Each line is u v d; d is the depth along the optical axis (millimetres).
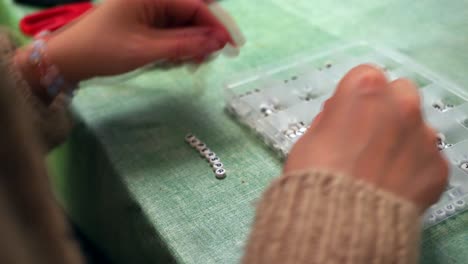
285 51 698
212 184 482
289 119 535
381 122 330
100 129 569
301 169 312
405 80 365
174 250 415
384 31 736
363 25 754
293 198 294
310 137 343
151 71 648
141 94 628
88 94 633
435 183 337
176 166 508
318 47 699
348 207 286
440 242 403
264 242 288
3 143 177
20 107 183
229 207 454
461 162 460
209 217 445
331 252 273
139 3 569
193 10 590
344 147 321
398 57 633
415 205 309
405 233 286
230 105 582
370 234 279
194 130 559
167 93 626
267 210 299
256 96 584
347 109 339
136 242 504
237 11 820
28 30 717
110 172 531
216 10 614
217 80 645
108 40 562
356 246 275
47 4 794
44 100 554
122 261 604
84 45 558
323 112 363
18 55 550
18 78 513
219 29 601
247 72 636
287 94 583
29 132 185
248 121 555
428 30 730
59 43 559
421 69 602
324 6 824
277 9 821
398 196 304
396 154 324
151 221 446
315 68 630
